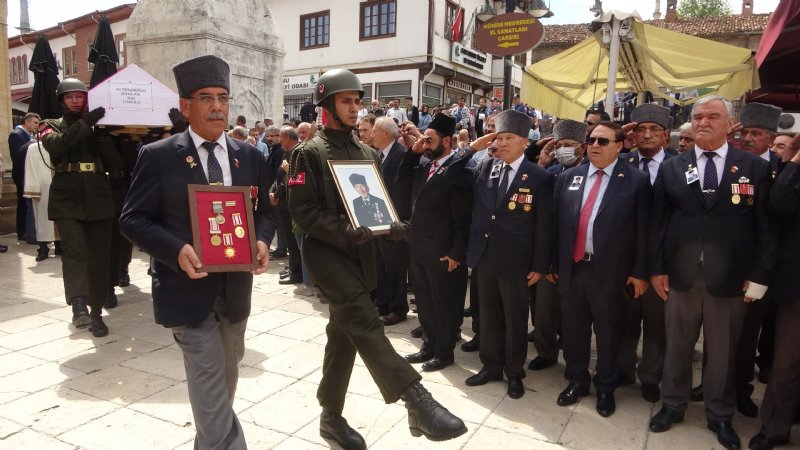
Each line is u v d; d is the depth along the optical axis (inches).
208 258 88.9
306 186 104.2
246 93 378.9
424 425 92.8
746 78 273.1
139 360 162.9
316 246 106.1
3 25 359.6
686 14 1464.1
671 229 131.8
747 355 142.8
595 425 132.9
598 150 140.3
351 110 108.3
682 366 132.0
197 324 92.2
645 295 148.7
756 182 123.5
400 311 208.5
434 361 165.2
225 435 92.4
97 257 187.8
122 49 871.7
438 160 171.5
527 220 143.8
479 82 836.0
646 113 164.9
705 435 129.6
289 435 122.6
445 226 161.5
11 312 203.0
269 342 180.1
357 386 149.3
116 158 194.5
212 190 92.4
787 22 170.1
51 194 184.2
